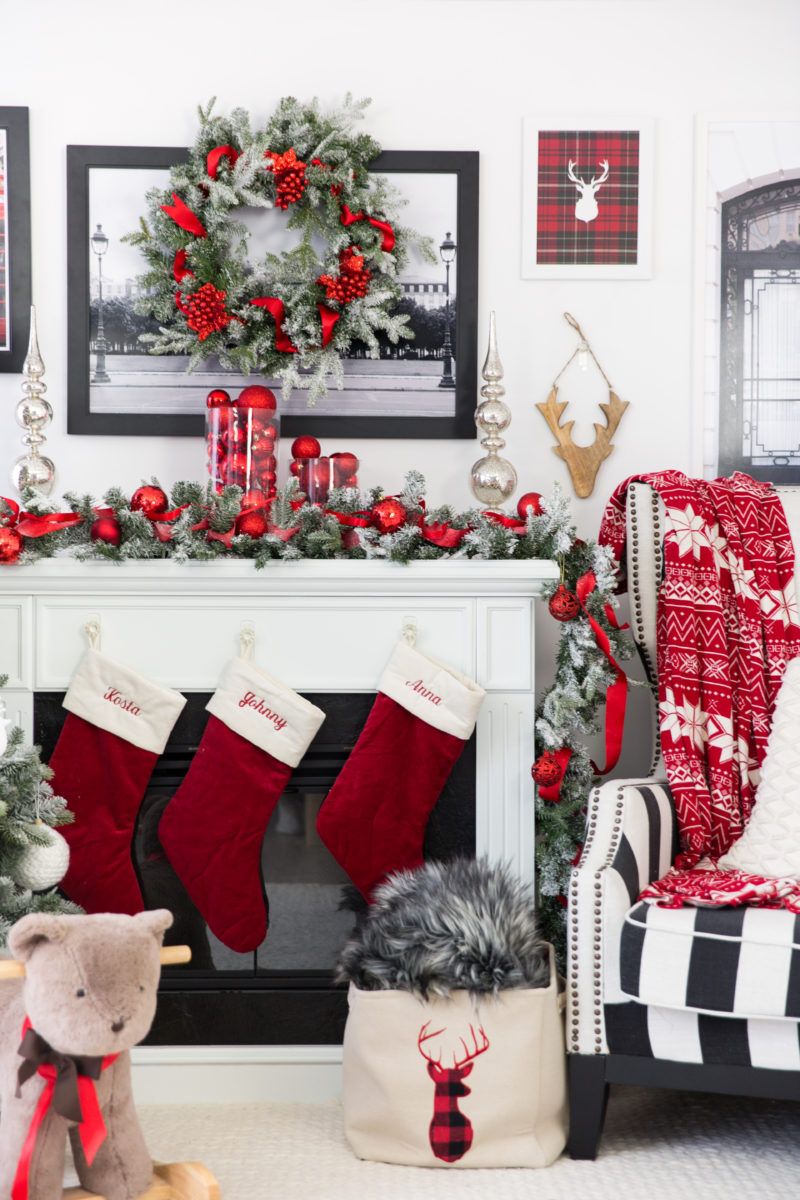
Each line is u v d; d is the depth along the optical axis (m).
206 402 2.59
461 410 2.76
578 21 2.77
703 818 2.28
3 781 2.05
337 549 2.39
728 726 2.36
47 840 2.04
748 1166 2.00
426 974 1.97
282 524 2.36
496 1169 2.00
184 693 2.41
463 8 2.76
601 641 2.35
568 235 2.77
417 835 2.35
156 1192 1.80
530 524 2.40
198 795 2.33
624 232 2.77
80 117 2.74
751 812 2.25
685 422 2.79
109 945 1.62
